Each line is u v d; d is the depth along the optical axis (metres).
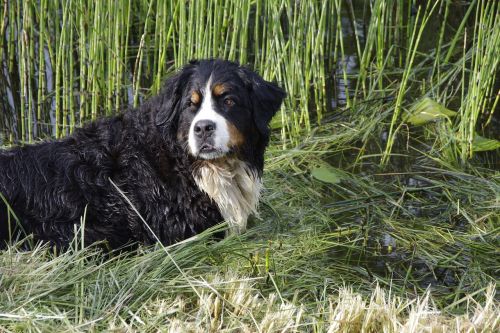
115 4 7.97
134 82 8.56
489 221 6.53
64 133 8.21
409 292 5.56
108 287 5.03
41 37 8.30
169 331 4.45
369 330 4.61
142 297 4.93
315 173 7.22
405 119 8.22
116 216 5.77
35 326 4.46
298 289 5.41
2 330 4.50
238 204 6.00
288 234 6.26
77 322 4.66
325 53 9.67
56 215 5.70
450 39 9.88
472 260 6.03
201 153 5.54
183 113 5.69
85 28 8.87
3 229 5.63
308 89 8.30
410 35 9.51
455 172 7.37
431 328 4.48
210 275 5.27
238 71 5.74
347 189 7.12
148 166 5.78
